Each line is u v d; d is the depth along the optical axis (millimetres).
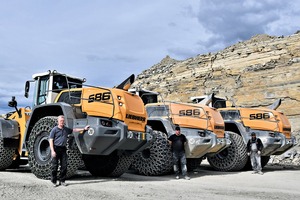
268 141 12328
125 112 7535
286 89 22578
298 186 7820
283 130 13172
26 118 9047
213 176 9961
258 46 25531
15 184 6402
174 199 5324
